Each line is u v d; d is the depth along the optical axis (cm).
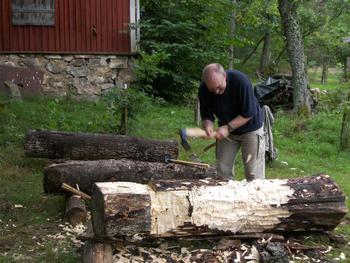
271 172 841
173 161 629
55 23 1372
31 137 735
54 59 1379
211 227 459
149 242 459
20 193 642
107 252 435
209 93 520
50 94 1380
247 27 2580
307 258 467
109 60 1409
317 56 3394
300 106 1386
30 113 1078
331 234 508
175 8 1484
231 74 509
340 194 484
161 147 762
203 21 1459
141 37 1470
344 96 1212
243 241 477
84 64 1397
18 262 447
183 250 458
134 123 1065
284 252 446
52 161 737
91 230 465
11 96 1206
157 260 441
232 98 512
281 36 2706
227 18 1602
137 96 999
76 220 546
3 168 762
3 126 952
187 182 471
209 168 619
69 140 740
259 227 474
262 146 555
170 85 1495
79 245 484
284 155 980
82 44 1391
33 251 473
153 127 1117
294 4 1409
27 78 1321
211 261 443
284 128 1220
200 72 1522
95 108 1266
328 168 918
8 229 524
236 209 464
